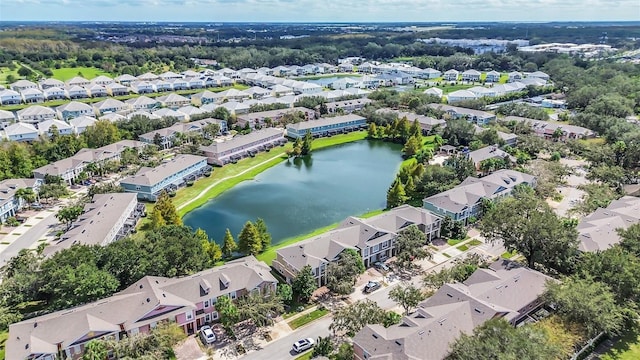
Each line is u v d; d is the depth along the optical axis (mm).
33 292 69438
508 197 101625
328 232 88500
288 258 78375
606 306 58062
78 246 75125
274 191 124062
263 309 65312
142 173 119750
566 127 163250
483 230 84875
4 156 123062
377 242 83562
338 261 76562
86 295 65500
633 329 63094
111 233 90000
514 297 64625
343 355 58094
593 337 59250
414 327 56688
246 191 124000
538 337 50938
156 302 62719
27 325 59031
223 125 182125
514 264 73500
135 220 102000
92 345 56344
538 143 147875
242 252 87938
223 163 144000
